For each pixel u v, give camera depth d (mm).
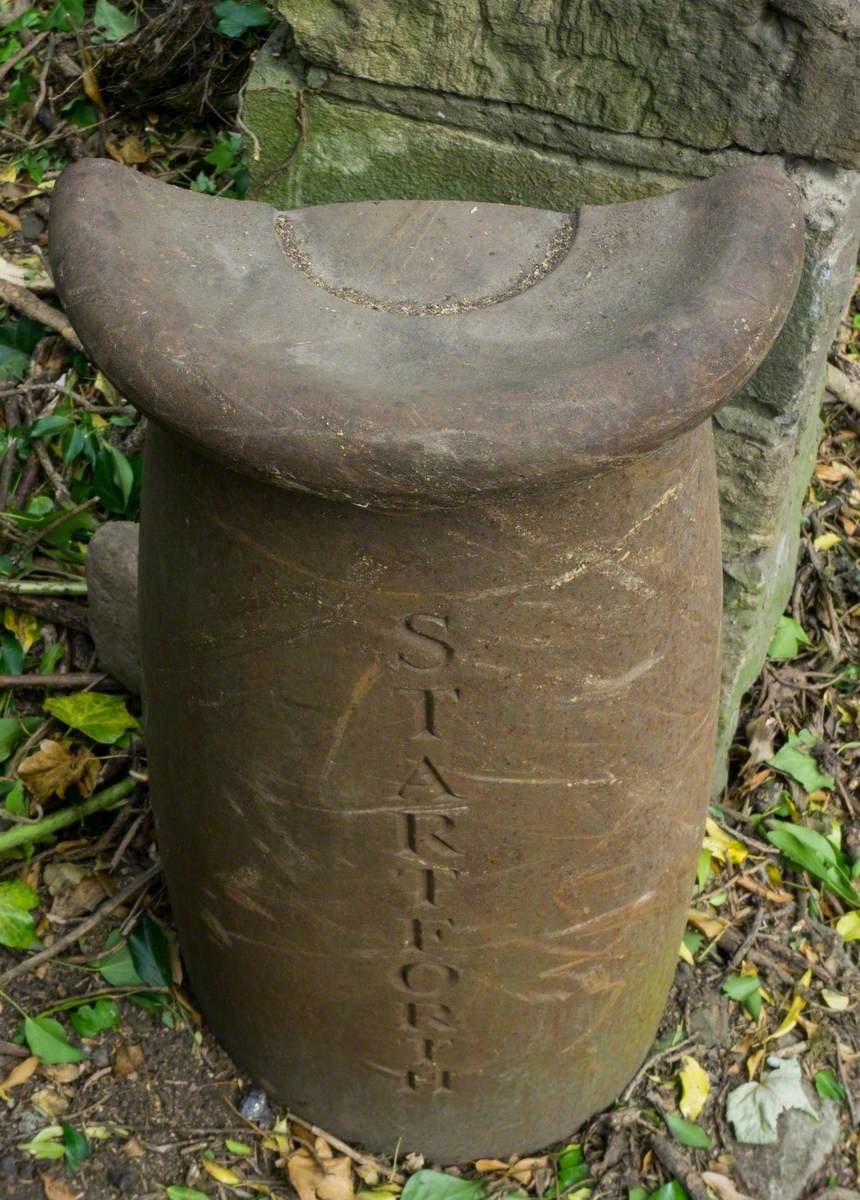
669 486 1166
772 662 1928
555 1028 1394
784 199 1210
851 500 2115
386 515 1105
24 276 2039
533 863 1260
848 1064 1642
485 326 1176
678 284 1165
